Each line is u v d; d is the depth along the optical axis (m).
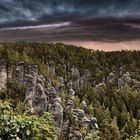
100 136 127.19
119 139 132.25
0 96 123.38
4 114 11.16
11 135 10.93
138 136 54.47
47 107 127.06
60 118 114.62
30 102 124.50
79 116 127.56
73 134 107.75
